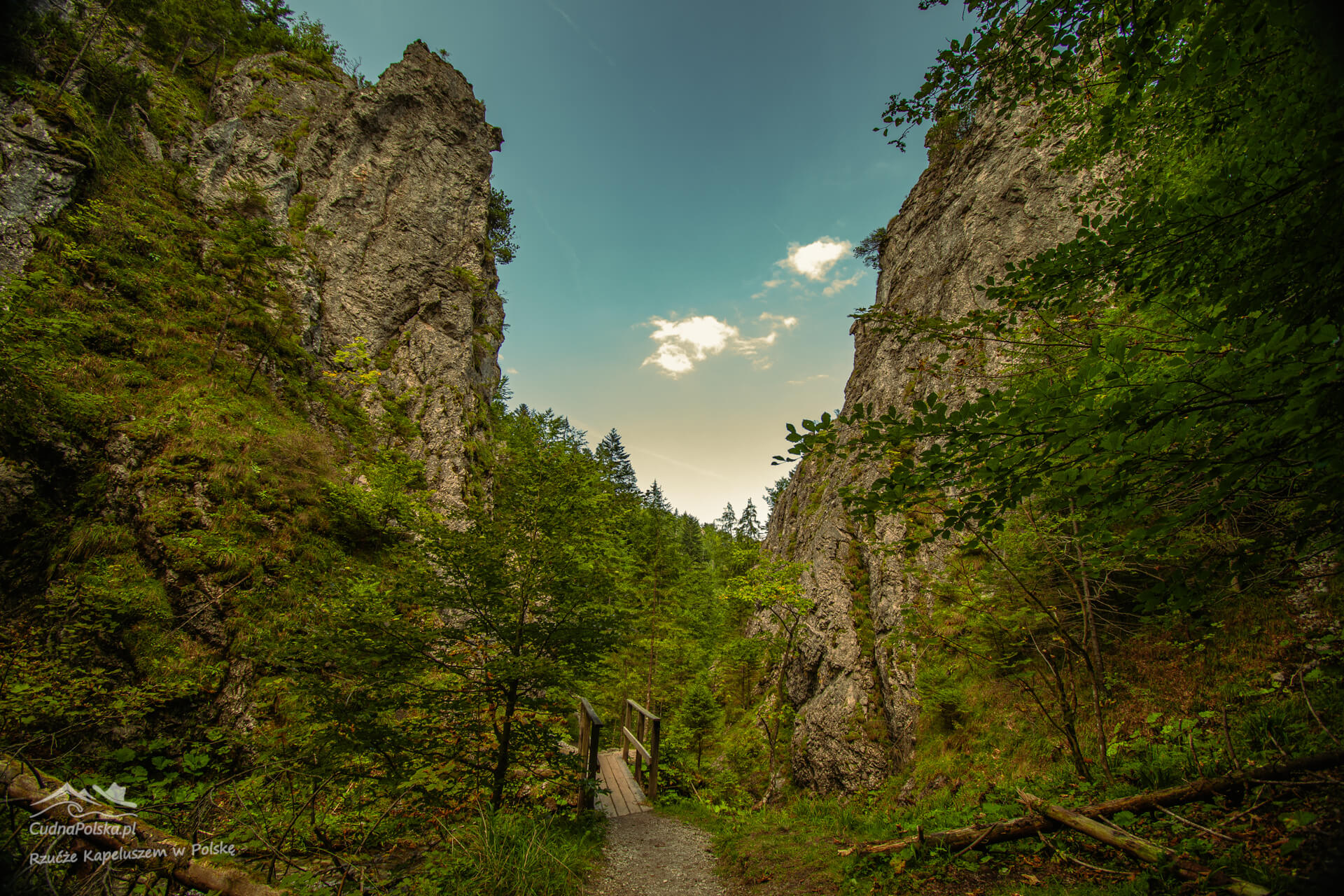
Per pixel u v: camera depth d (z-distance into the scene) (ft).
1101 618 22.88
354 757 19.57
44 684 23.73
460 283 93.81
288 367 63.57
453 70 115.85
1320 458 7.77
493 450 79.30
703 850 21.21
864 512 11.09
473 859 14.53
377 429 69.41
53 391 37.04
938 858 14.67
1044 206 58.85
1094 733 22.70
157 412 42.42
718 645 70.03
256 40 111.55
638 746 34.19
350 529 45.16
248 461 43.32
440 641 22.11
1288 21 7.36
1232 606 21.68
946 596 28.45
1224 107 12.27
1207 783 13.14
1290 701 17.08
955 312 61.31
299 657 20.52
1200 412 8.07
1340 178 8.47
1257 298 10.47
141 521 35.65
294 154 89.92
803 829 22.53
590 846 19.40
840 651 52.13
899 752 40.32
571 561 23.39
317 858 12.87
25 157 52.37
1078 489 9.63
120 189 61.46
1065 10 10.78
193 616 32.99
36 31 61.21
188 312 55.31
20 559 31.99
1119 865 12.32
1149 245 11.36
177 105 83.20
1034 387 8.32
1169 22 9.30
